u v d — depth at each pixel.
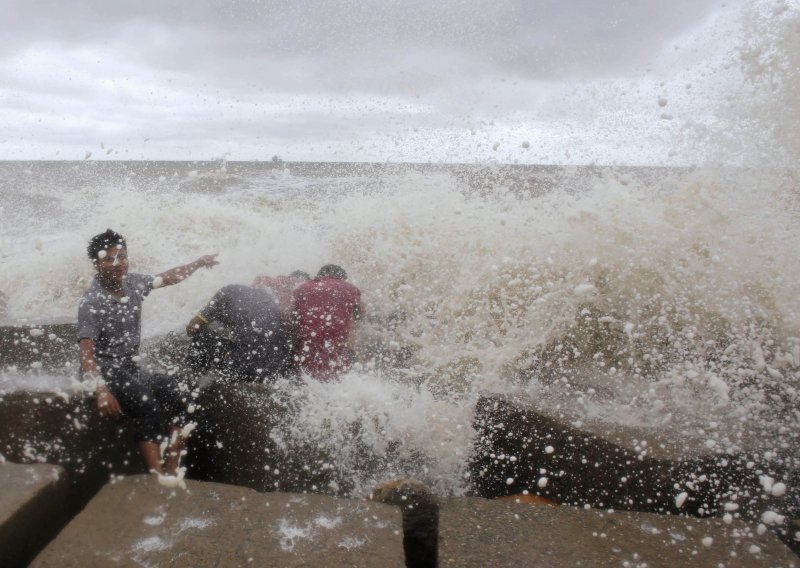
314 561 1.73
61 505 2.08
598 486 2.40
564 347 3.57
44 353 3.16
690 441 2.40
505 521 2.02
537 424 2.60
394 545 1.82
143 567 1.70
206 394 2.92
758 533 1.95
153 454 2.67
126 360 2.85
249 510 1.98
